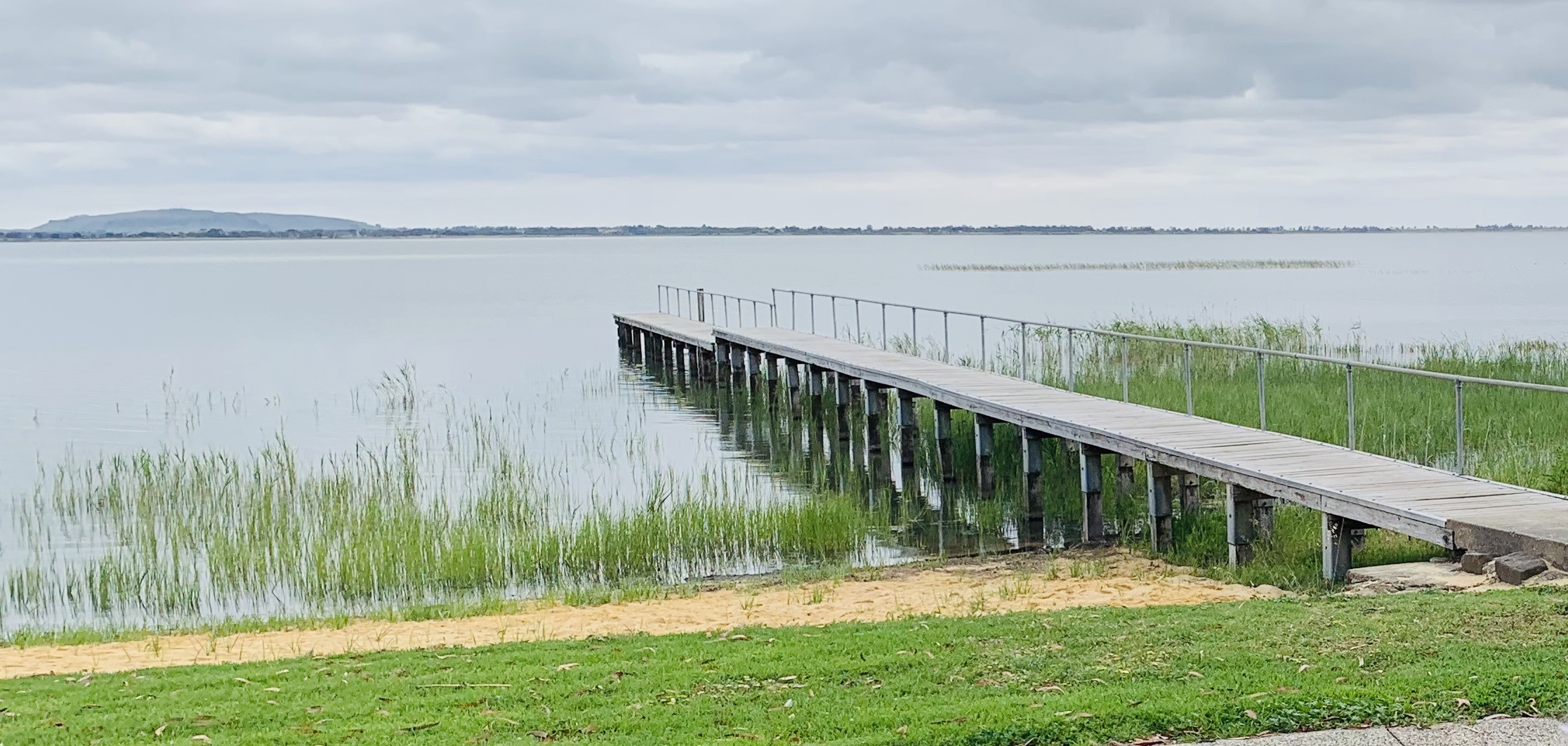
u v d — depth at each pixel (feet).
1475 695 21.66
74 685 28.60
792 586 44.27
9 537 56.39
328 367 130.21
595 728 22.67
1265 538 42.52
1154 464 46.21
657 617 38.81
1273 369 80.23
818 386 85.10
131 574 48.98
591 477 69.15
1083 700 22.35
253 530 53.93
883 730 21.65
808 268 401.08
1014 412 55.93
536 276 370.32
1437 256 503.20
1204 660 24.64
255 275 404.77
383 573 48.32
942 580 43.93
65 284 344.28
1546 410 62.28
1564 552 31.07
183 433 87.51
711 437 83.76
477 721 23.32
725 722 22.71
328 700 25.67
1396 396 66.95
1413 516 35.19
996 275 329.93
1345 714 21.21
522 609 42.16
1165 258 513.04
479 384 114.62
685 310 218.38
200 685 27.86
